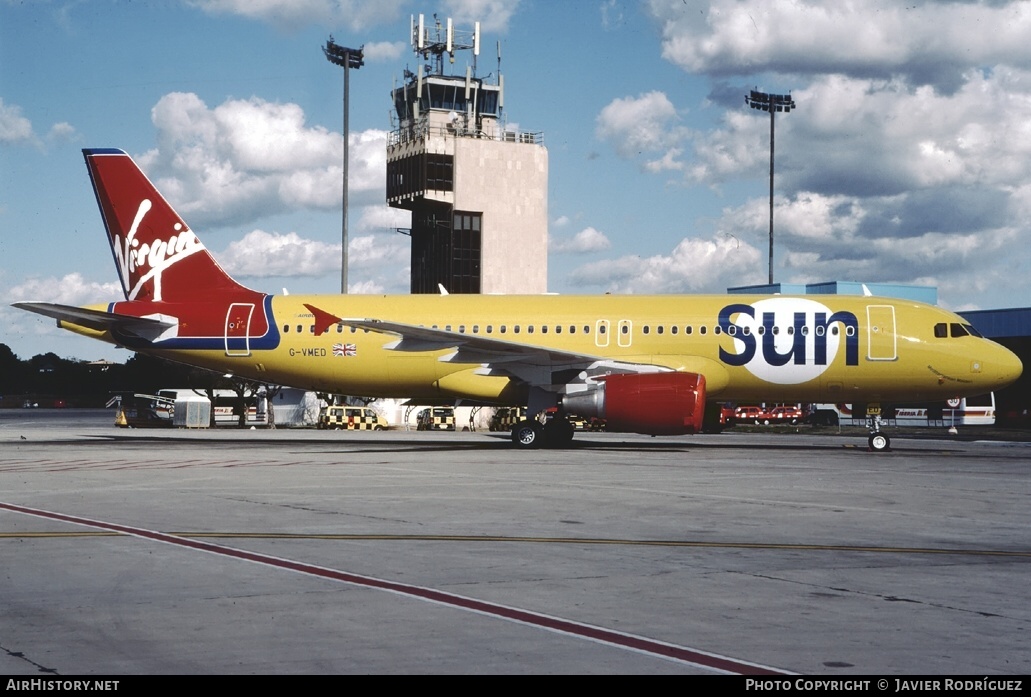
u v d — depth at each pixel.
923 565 10.82
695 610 8.56
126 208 34.41
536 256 108.38
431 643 7.45
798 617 8.34
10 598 8.94
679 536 12.80
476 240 107.19
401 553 11.35
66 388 167.50
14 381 168.00
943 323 30.56
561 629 7.88
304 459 26.59
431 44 106.69
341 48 69.44
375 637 7.62
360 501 16.47
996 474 22.48
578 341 31.66
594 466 24.22
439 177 104.50
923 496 17.73
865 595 9.23
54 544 11.90
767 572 10.34
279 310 33.53
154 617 8.23
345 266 64.06
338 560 10.88
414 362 32.66
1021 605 8.85
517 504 16.16
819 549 11.85
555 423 32.59
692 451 30.58
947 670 6.88
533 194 108.19
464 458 27.06
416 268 111.62
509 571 10.29
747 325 30.86
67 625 7.97
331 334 33.06
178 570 10.26
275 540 12.27
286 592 9.20
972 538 12.80
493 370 30.58
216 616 8.27
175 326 33.75
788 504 16.39
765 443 36.97
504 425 53.69
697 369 30.84
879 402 31.64
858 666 6.96
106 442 36.84
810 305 31.00
